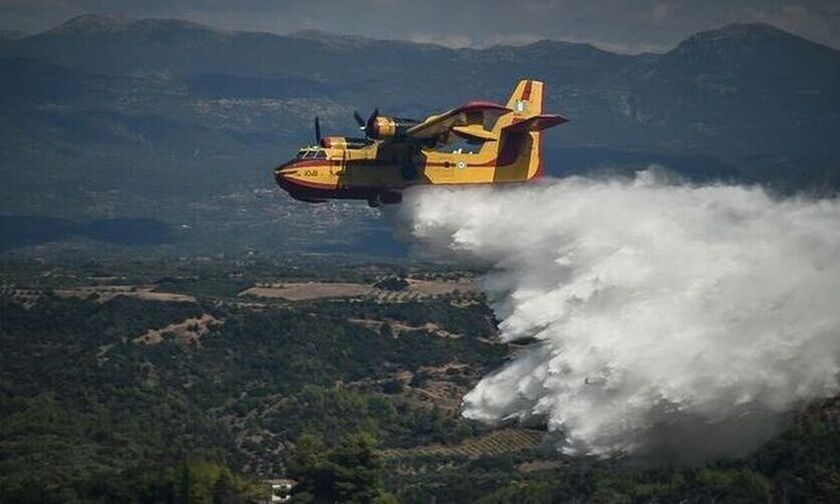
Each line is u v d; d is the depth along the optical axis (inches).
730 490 7603.4
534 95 7495.1
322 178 6924.2
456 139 7076.8
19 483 7746.1
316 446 7623.0
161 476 7431.1
